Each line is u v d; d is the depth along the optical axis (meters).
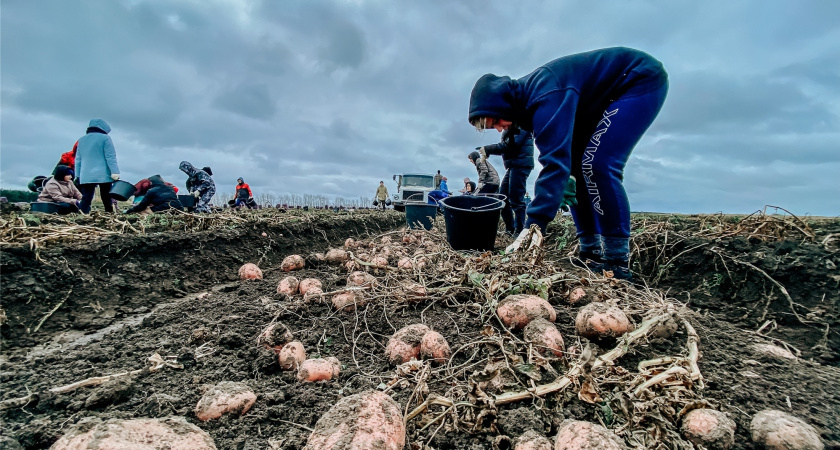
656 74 3.29
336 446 1.25
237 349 2.37
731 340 2.38
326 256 4.80
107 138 8.02
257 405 1.78
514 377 1.79
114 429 1.25
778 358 2.17
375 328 2.69
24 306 3.07
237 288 3.79
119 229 5.36
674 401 1.60
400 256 4.80
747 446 1.49
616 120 3.25
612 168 3.28
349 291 3.01
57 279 3.43
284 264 4.56
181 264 4.41
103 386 1.81
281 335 2.32
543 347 1.93
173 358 2.22
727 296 3.43
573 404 1.67
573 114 3.25
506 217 7.21
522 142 6.14
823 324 2.71
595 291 2.79
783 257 3.32
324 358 2.15
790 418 1.50
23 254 3.44
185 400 1.80
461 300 2.99
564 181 3.26
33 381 2.02
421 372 1.86
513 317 2.27
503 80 3.65
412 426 1.63
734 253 3.67
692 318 2.54
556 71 3.34
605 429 1.34
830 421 1.64
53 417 1.70
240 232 5.56
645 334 2.08
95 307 3.36
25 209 10.70
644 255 4.40
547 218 3.33
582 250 4.00
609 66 3.38
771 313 3.01
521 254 3.02
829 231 4.07
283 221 6.88
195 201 9.30
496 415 1.61
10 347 2.66
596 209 3.44
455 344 2.29
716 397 1.76
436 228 8.37
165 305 3.60
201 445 1.32
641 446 1.38
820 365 2.30
